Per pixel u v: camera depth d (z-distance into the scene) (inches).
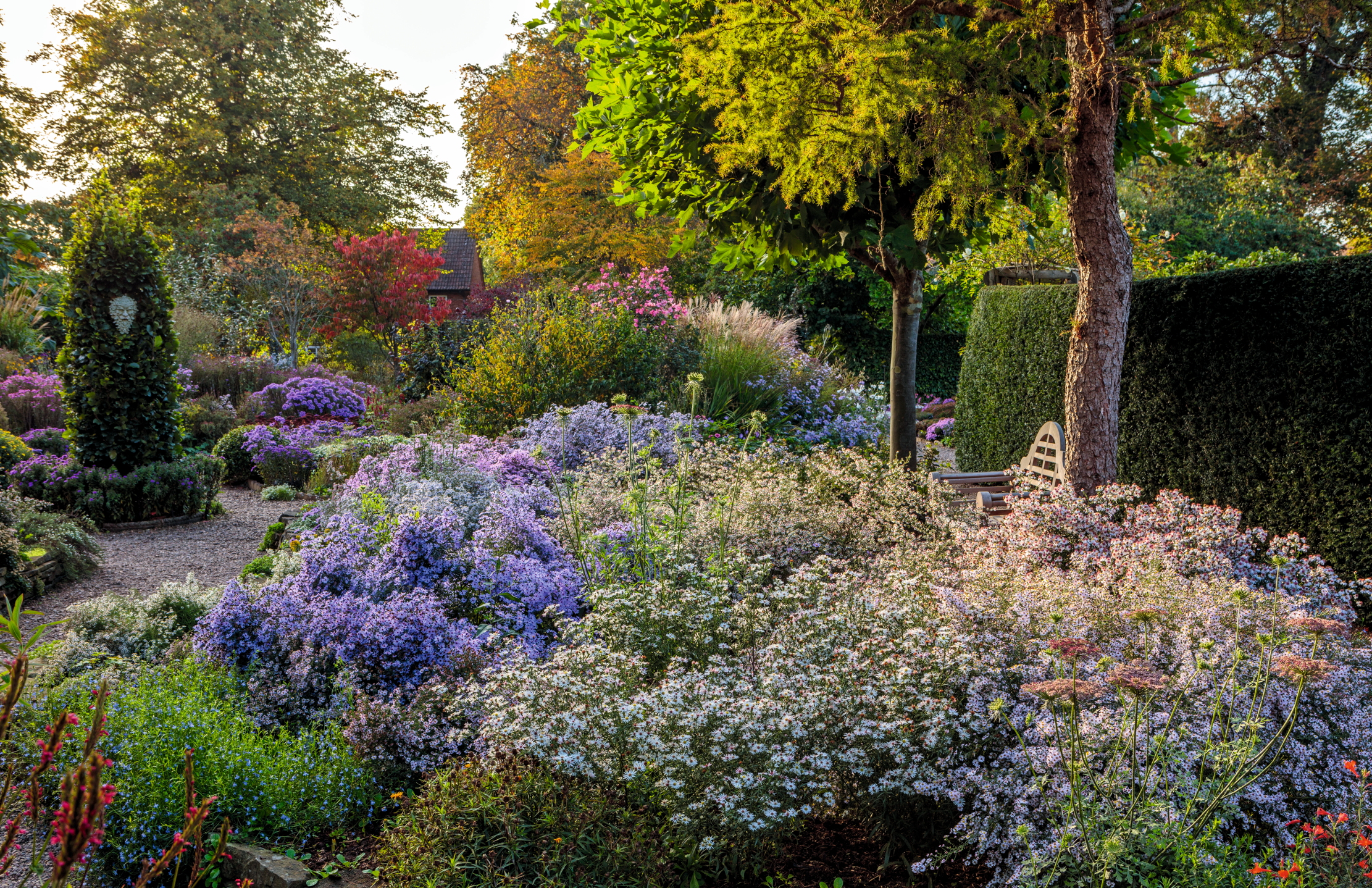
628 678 121.0
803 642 127.6
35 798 55.8
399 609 155.5
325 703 149.9
